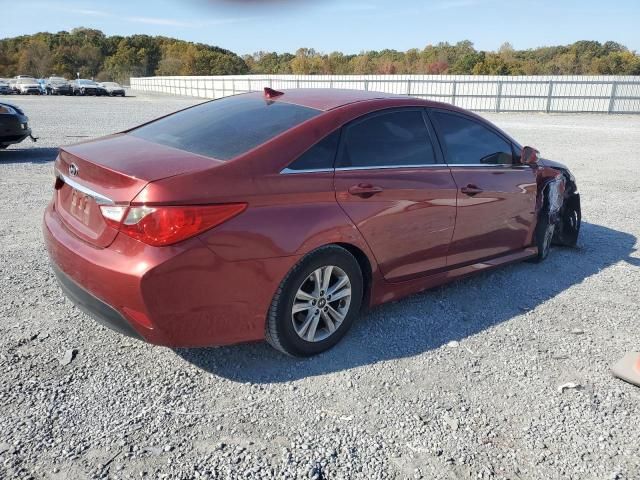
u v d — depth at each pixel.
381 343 3.42
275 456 2.38
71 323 3.49
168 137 3.31
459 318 3.83
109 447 2.39
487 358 3.30
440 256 3.84
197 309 2.66
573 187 5.42
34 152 11.03
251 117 3.37
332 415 2.68
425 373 3.10
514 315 3.92
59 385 2.82
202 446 2.42
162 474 2.24
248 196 2.74
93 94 46.44
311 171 3.03
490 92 28.75
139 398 2.75
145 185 2.53
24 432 2.45
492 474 2.33
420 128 3.72
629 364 3.18
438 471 2.33
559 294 4.35
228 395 2.81
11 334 3.31
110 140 3.37
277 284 2.86
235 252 2.69
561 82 27.20
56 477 2.20
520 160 4.53
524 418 2.72
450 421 2.67
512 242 4.53
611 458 2.46
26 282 4.11
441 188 3.68
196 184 2.60
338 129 3.23
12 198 6.84
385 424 2.63
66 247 2.83
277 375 3.01
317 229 2.96
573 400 2.89
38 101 33.12
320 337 3.22
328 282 3.14
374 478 2.27
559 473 2.35
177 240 2.54
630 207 7.56
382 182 3.32
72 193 3.05
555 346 3.48
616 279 4.73
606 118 24.47
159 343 2.68
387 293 3.56
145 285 2.50
